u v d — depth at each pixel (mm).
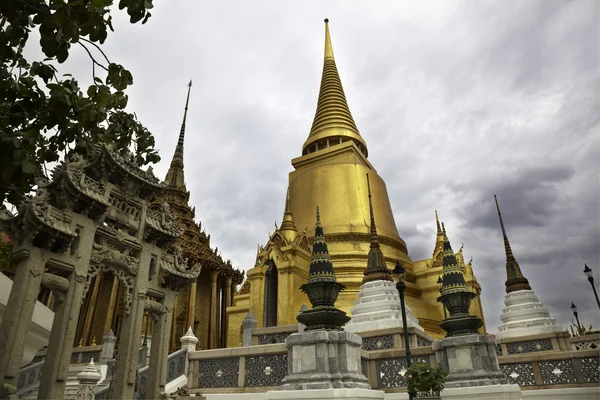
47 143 8422
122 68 8109
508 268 27906
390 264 32781
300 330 18047
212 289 43219
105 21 7004
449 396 13258
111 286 39312
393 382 15023
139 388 13016
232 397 14109
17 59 8039
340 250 32938
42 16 6699
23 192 7812
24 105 7930
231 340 30562
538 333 22828
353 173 37719
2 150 7047
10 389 5891
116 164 8180
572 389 15297
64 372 6609
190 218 45719
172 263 9234
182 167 50500
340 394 10719
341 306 28094
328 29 55688
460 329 14734
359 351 12664
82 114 8031
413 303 29812
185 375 15523
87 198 7500
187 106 56625
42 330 10461
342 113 45031
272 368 14203
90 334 36312
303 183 38656
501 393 12586
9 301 6352
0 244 10617
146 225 8750
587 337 20297
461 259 30516
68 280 7125
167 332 8836
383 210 37656
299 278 27938
